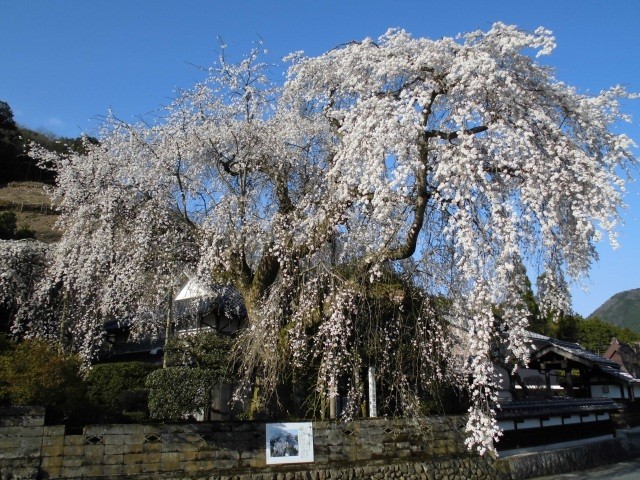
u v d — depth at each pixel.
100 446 8.27
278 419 9.96
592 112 8.39
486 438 7.93
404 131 7.99
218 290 13.95
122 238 11.16
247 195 11.55
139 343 18.00
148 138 12.07
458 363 10.29
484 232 7.70
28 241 16.67
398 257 9.27
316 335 9.84
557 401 15.48
